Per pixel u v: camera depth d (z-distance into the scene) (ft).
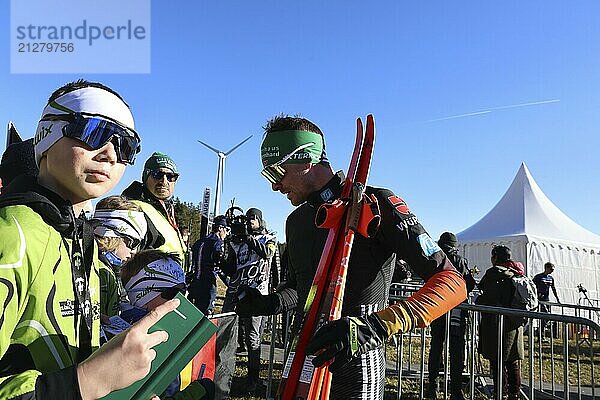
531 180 47.19
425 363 23.16
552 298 39.81
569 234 42.63
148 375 3.10
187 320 3.33
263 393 16.20
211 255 14.52
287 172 6.40
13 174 6.33
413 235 5.49
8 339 2.87
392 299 16.10
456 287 5.16
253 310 7.63
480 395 17.93
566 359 13.62
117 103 3.72
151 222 9.41
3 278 2.82
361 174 5.82
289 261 7.66
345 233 5.57
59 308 3.18
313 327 5.55
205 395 5.14
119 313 5.80
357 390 5.57
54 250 3.21
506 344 16.11
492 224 45.55
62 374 2.67
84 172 3.45
